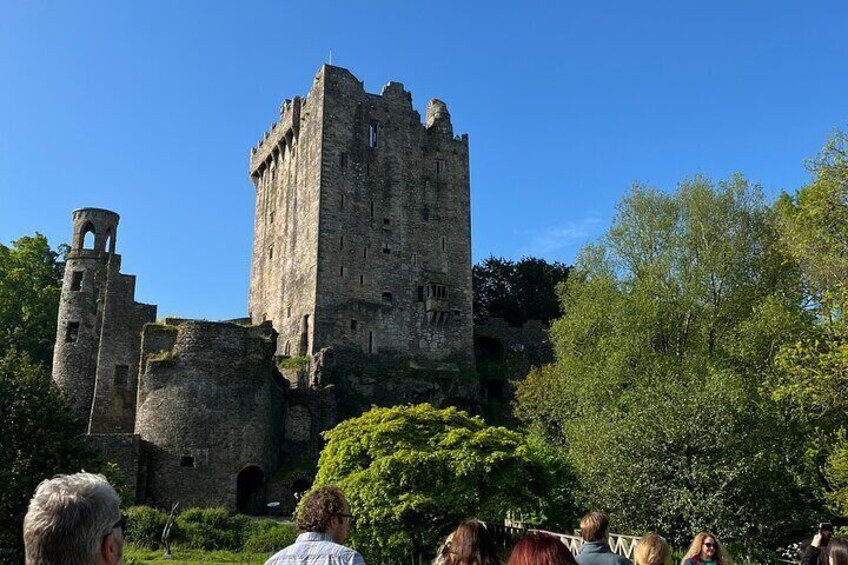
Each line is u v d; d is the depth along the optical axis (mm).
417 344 74312
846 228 29469
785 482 30875
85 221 67875
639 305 41781
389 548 31844
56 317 76438
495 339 82000
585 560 9867
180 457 51094
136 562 34812
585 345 45688
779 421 32094
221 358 53562
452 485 32594
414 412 36719
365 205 75688
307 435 61938
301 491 54500
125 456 49469
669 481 30219
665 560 9734
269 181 87750
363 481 32844
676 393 32281
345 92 77625
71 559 4430
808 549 13820
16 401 29625
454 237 79438
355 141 76938
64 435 30578
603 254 47031
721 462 29750
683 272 42656
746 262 42438
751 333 38188
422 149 80500
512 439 35062
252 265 88750
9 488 27562
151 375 52469
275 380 58344
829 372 27203
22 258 77875
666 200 45531
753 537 29375
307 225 75062
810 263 33906
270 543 40531
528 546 6535
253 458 52812
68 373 64250
